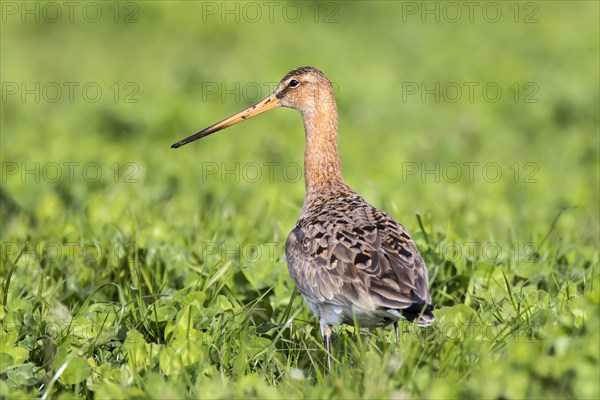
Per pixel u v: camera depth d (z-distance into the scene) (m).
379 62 24.69
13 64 25.30
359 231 9.28
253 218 13.43
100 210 13.41
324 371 8.74
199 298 9.57
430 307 8.70
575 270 10.93
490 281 10.59
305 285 9.35
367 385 7.73
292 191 15.22
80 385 8.45
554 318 8.91
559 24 27.78
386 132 19.64
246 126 19.84
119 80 23.58
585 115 20.70
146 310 9.51
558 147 18.72
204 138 18.91
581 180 16.45
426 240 11.00
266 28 27.56
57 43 26.95
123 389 8.01
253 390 7.95
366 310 8.85
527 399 7.57
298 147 18.41
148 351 8.63
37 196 14.77
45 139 18.95
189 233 12.30
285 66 23.72
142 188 15.05
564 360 7.75
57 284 10.61
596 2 30.66
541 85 22.03
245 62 24.61
